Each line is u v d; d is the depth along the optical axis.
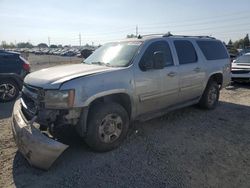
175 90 5.54
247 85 11.56
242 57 12.59
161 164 3.97
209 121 6.03
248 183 3.49
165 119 6.11
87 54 7.26
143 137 5.00
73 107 3.84
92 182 3.51
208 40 6.91
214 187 3.39
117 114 4.36
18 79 8.33
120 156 4.22
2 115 6.62
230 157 4.22
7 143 4.73
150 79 4.90
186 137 5.04
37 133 3.60
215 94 7.04
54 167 3.87
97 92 4.07
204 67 6.39
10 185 3.44
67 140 4.72
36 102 3.93
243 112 6.85
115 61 4.93
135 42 5.20
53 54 78.56
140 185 3.43
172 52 5.58
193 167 3.89
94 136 4.12
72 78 3.92
